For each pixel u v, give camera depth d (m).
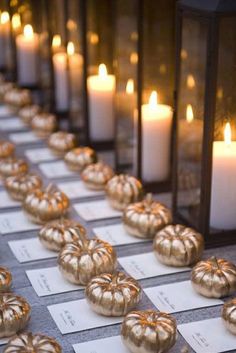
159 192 1.58
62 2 1.85
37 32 2.14
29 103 2.10
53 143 1.76
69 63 1.78
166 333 1.07
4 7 2.40
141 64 1.48
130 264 1.30
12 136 1.92
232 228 1.36
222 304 1.19
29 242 1.38
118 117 1.60
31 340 1.06
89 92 1.77
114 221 1.46
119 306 1.15
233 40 1.24
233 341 1.11
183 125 1.36
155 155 1.56
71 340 1.12
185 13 1.27
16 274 1.29
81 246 1.26
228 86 1.28
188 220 1.40
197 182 1.36
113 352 1.09
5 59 2.45
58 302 1.21
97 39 1.71
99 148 1.81
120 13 1.50
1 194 1.58
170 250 1.27
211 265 1.21
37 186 1.53
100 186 1.57
